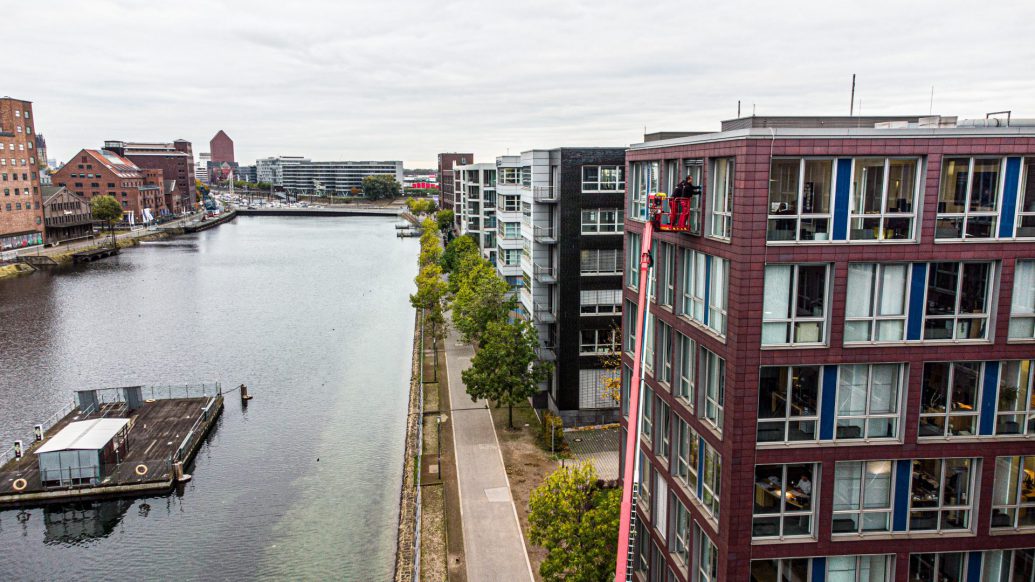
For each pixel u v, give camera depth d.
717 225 23.64
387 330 98.06
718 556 23.47
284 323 102.12
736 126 28.28
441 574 35.19
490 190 120.38
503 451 50.25
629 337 34.16
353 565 40.97
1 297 119.75
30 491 48.97
